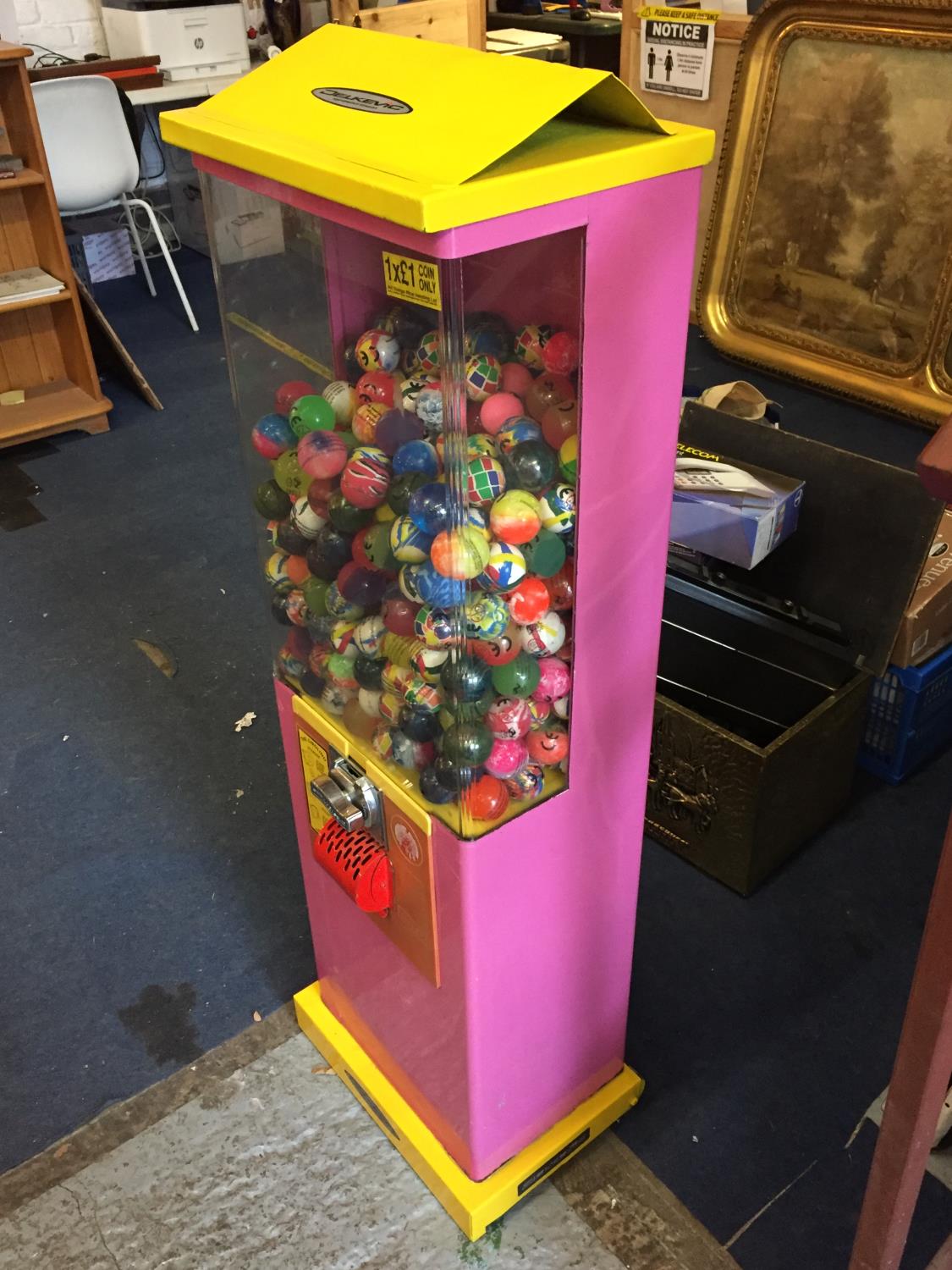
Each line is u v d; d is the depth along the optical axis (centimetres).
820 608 204
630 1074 160
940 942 82
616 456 108
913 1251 145
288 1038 175
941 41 316
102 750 238
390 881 132
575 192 91
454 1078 138
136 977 187
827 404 375
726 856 195
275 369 129
